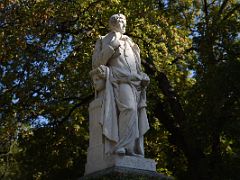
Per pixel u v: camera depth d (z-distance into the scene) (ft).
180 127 67.62
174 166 74.28
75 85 66.64
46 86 66.23
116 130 34.99
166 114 70.64
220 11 74.74
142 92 37.32
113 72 36.55
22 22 60.54
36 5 60.49
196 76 68.80
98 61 37.65
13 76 64.18
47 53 64.85
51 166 72.49
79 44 63.41
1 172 91.86
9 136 68.39
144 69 65.21
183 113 68.28
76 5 62.08
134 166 34.24
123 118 35.37
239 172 60.59
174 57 68.49
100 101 36.11
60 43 66.23
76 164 73.31
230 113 61.21
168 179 34.37
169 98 68.28
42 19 60.29
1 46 59.82
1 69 65.36
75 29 65.36
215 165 61.93
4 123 65.72
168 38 64.28
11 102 65.57
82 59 62.95
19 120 66.23
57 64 65.62
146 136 72.23
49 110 68.33
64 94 68.33
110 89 35.99
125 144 34.86
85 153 72.84
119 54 37.40
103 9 62.23
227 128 60.08
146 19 63.26
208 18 71.61
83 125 71.26
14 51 62.23
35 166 72.69
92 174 34.01
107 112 35.06
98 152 35.22
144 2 63.72
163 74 67.87
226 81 59.98
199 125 62.95
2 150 72.23
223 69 60.75
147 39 62.69
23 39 60.23
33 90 65.92
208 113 61.52
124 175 32.45
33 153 72.54
